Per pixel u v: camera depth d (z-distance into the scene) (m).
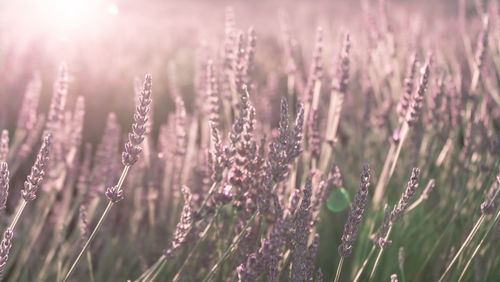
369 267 0.83
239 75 0.80
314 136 0.81
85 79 1.51
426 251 0.85
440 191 0.88
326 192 0.78
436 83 0.88
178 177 0.83
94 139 1.31
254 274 0.67
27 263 0.86
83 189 0.87
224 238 0.79
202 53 0.92
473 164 0.86
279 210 0.70
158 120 1.45
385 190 0.85
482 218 0.71
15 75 1.26
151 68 1.95
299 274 0.70
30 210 0.92
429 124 0.88
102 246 0.91
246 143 0.70
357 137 1.01
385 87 0.98
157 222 0.88
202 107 0.93
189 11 4.88
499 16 0.97
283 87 1.47
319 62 0.83
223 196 0.72
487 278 0.80
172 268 0.81
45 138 0.67
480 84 0.93
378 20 1.04
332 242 0.89
